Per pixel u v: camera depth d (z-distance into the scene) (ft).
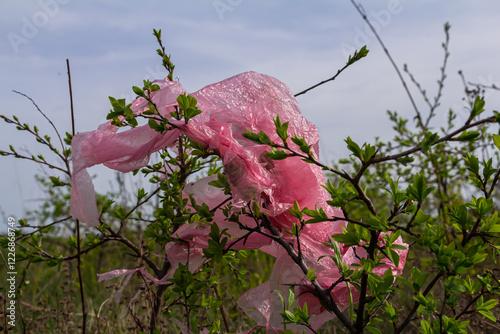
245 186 5.73
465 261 4.95
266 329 6.62
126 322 10.36
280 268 6.55
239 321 10.77
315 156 6.57
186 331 6.86
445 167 13.41
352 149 5.09
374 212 5.35
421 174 5.09
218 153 5.87
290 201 6.37
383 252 5.50
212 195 6.72
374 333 5.56
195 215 7.03
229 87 6.37
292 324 6.61
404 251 6.66
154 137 6.21
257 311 6.82
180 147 8.00
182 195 7.23
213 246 5.98
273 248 7.05
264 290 6.74
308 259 6.50
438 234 5.34
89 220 5.93
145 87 5.97
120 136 6.17
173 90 6.24
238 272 8.55
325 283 6.41
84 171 5.99
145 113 5.68
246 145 6.24
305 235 6.61
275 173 6.36
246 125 6.25
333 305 5.73
